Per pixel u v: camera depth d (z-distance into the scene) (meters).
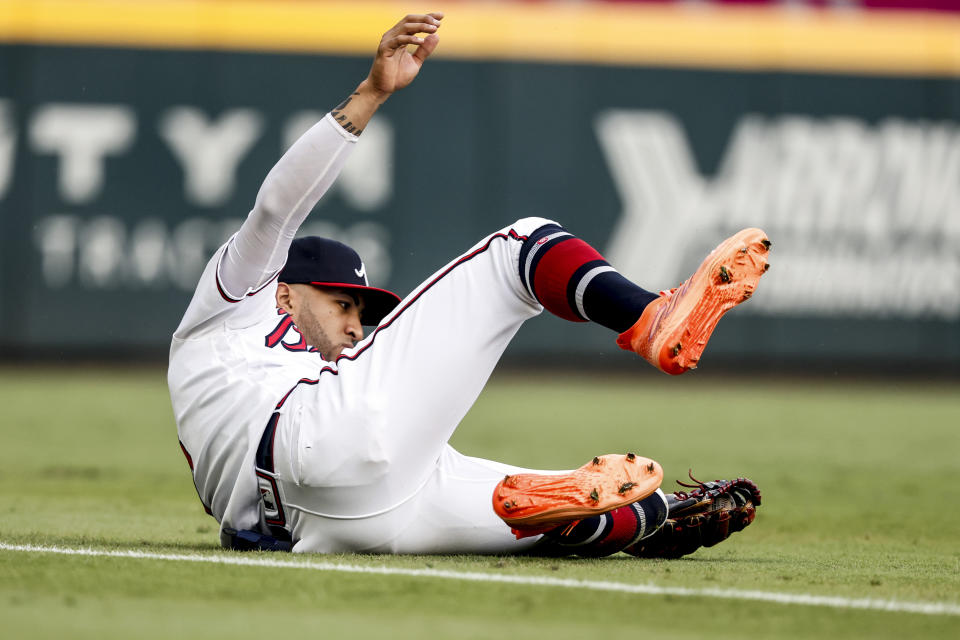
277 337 10.76
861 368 47.53
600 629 7.28
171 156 46.75
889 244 47.31
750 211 47.38
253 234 9.93
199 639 6.74
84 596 8.01
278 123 46.81
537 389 45.25
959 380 47.69
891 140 47.44
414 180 46.94
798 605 8.23
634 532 10.38
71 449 25.72
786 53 47.34
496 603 8.01
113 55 46.56
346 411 9.70
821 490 20.73
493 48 47.06
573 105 47.25
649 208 47.38
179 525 13.97
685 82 47.44
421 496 10.12
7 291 46.44
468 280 9.97
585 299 9.56
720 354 47.53
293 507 10.12
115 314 46.78
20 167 46.34
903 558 12.12
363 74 46.88
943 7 47.38
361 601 7.98
